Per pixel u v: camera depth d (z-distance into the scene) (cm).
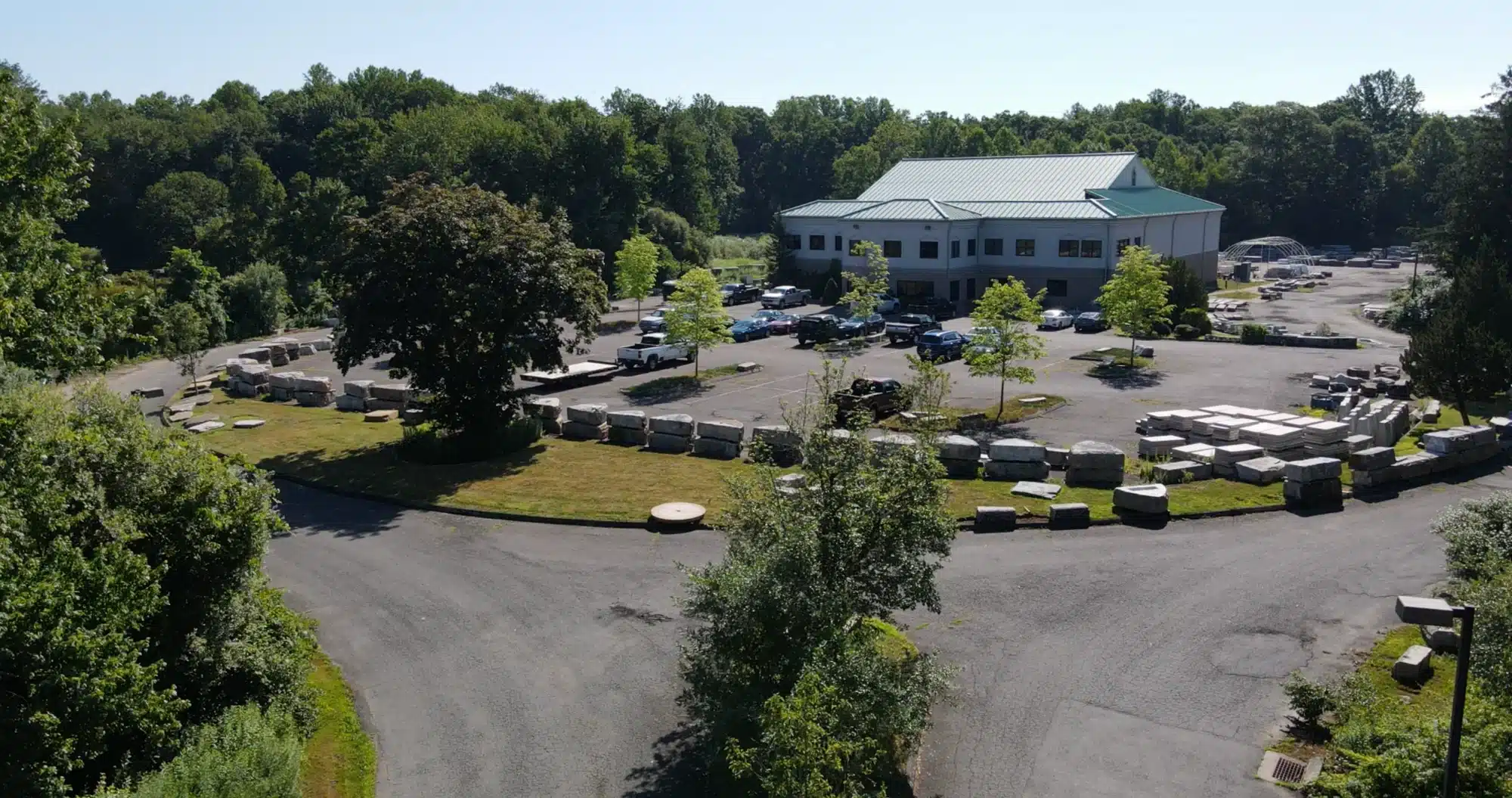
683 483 3069
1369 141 13075
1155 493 2638
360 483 3172
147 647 1433
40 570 1342
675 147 10538
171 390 4822
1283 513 2686
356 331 3306
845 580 1622
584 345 5912
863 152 12912
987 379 4709
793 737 1181
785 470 3044
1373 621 2033
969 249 7600
